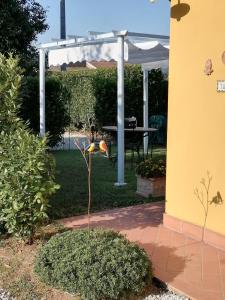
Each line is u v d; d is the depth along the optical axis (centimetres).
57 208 699
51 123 1378
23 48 1030
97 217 654
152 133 1327
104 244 427
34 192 495
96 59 905
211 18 516
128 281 397
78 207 706
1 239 547
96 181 906
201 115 541
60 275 407
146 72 1180
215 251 515
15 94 550
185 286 425
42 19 1062
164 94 1605
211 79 523
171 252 511
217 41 512
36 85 1325
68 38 1049
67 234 469
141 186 798
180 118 571
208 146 535
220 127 518
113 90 1542
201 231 546
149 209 698
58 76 1778
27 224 509
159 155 1225
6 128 545
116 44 845
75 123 1786
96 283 388
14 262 481
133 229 595
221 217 524
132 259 412
